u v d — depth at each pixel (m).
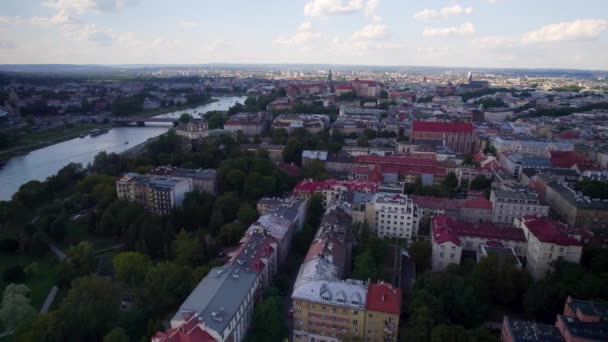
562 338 197.38
